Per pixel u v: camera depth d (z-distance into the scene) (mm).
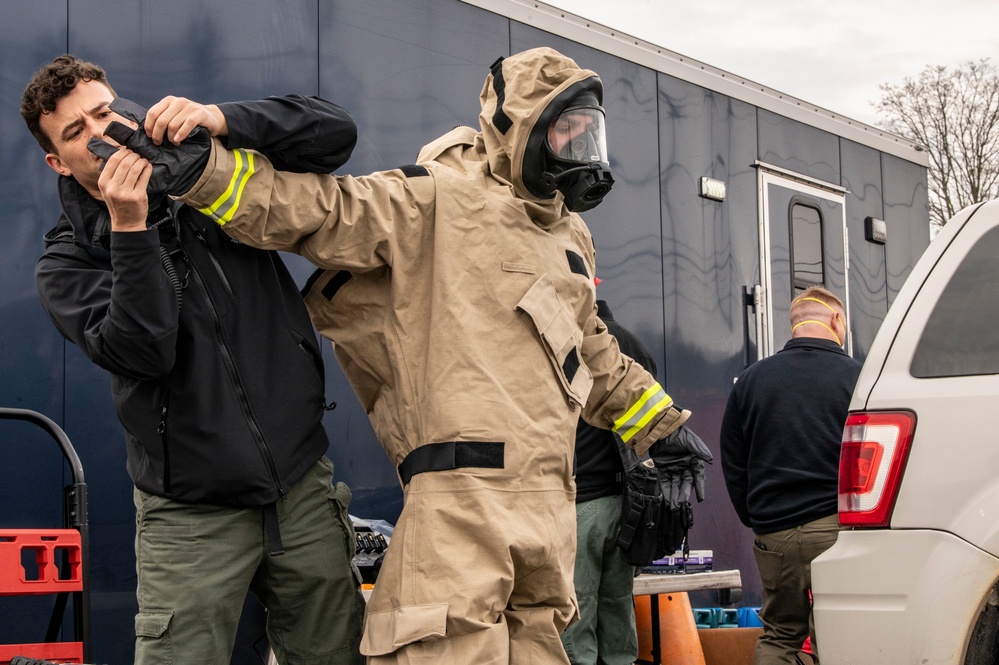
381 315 2592
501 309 2551
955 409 3084
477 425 2436
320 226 2385
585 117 2643
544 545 2477
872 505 3133
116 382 2383
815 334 4320
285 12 4012
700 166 5773
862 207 6945
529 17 4930
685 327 5562
